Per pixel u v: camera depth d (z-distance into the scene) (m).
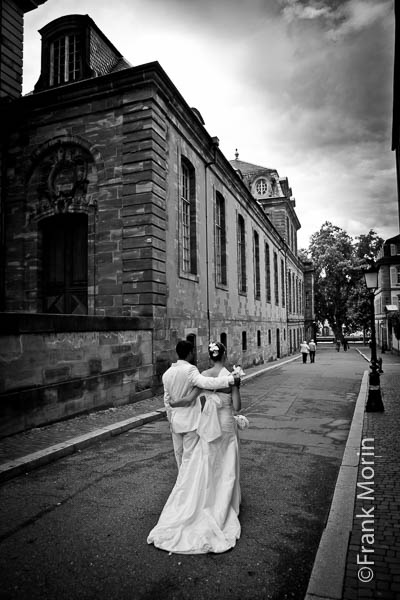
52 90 13.25
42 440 6.93
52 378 8.20
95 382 9.35
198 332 15.61
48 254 13.98
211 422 4.07
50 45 14.96
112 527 4.10
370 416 9.47
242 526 4.14
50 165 13.64
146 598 3.00
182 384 4.23
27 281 13.73
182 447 4.31
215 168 18.42
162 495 4.91
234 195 21.66
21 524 4.18
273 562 3.47
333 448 7.15
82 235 13.60
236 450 4.25
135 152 12.33
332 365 27.14
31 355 7.73
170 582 3.18
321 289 60.97
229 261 20.45
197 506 3.85
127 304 12.05
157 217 12.29
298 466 6.14
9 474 5.47
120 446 7.04
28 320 7.59
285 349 37.75
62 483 5.32
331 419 9.62
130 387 10.66
